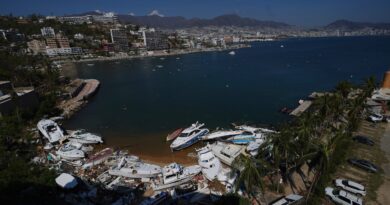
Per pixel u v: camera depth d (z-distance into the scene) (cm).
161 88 10631
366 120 5344
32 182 2952
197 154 4575
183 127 6122
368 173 3444
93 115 7194
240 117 6725
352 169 3541
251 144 4531
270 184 3266
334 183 3191
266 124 6147
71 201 3161
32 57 12625
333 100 4394
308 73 12712
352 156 3844
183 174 3716
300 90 9350
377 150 4075
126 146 5119
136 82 12200
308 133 3225
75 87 9369
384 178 3331
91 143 5131
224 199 2922
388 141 4394
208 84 11094
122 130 6031
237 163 3034
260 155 3416
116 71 16025
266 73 13288
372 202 2884
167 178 3600
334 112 4450
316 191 2994
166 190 3500
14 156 3512
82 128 6169
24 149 4425
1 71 8519
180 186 3550
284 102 7900
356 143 4278
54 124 5484
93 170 4009
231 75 13125
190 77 13025
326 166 2736
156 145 5166
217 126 6138
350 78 11044
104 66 18675
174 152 4828
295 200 2805
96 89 10169
